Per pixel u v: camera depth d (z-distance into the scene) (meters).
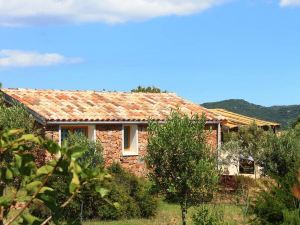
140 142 29.36
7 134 2.38
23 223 2.34
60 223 2.40
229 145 26.20
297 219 5.95
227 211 16.56
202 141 16.73
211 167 16.20
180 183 16.05
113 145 28.30
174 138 16.31
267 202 6.50
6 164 2.47
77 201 17.22
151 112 30.53
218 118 31.64
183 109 32.41
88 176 2.24
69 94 31.20
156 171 16.53
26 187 2.31
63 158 2.27
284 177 6.58
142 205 19.42
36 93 29.81
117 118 28.08
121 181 20.19
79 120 26.58
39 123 25.88
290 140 23.09
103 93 33.06
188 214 18.94
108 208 18.41
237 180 20.94
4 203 2.30
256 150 24.59
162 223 18.05
